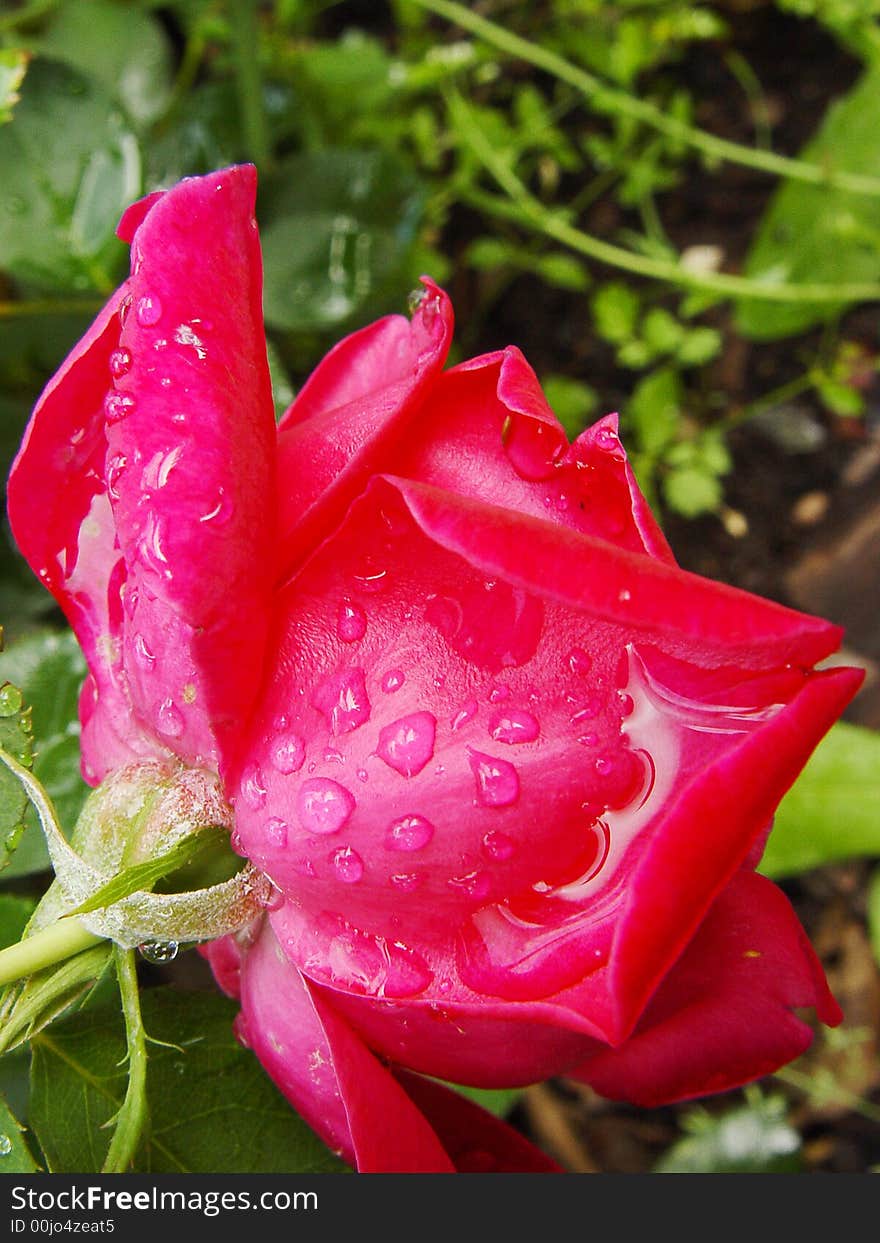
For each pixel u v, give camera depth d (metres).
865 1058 0.35
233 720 0.16
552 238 0.42
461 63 0.39
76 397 0.17
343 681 0.16
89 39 0.36
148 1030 0.19
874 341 0.40
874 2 0.36
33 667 0.22
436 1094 0.19
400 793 0.15
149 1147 0.19
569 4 0.40
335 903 0.16
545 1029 0.16
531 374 0.16
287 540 0.16
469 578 0.15
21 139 0.25
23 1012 0.16
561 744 0.15
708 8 0.42
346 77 0.38
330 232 0.29
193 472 0.15
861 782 0.29
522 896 0.15
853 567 0.37
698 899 0.14
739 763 0.14
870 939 0.36
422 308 0.18
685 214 0.42
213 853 0.17
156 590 0.15
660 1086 0.18
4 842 0.18
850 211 0.37
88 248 0.25
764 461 0.40
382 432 0.15
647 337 0.37
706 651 0.15
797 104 0.42
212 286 0.16
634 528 0.15
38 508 0.18
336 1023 0.17
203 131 0.34
